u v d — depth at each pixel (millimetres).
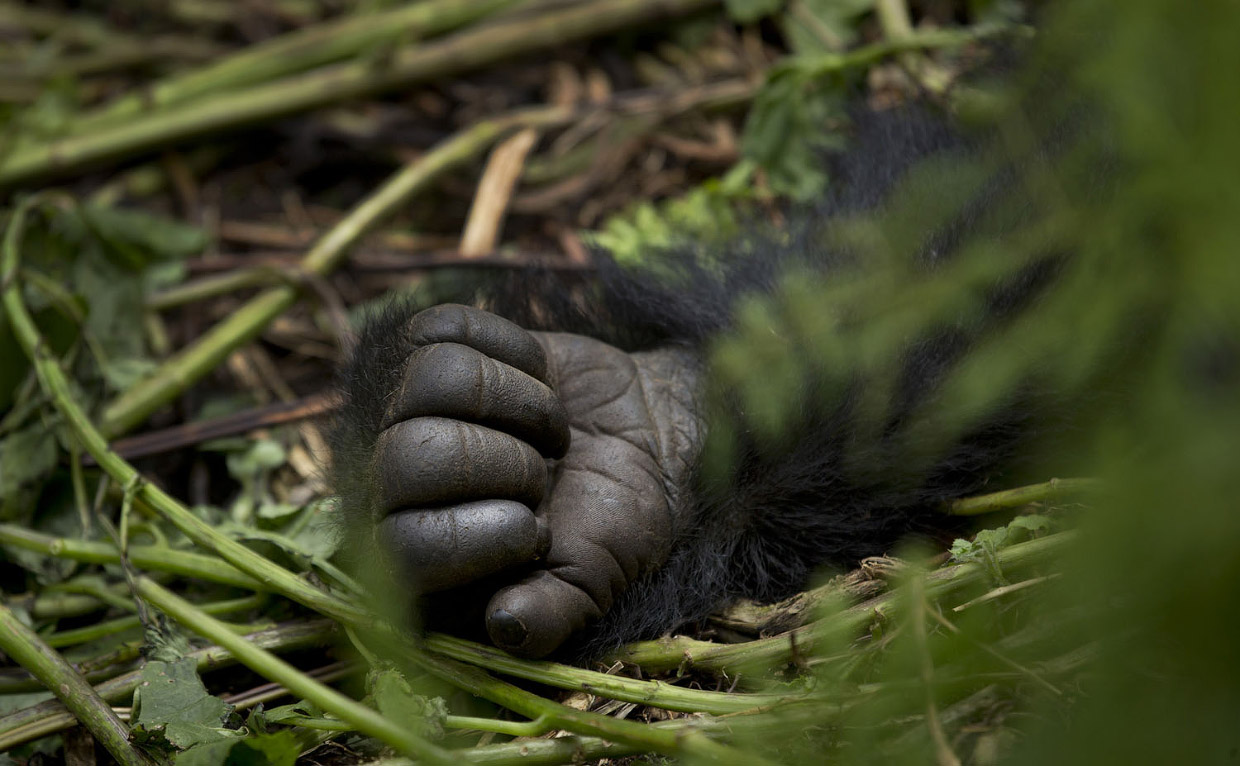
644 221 1951
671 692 1597
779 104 1988
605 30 2422
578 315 1764
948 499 1717
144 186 2326
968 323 1690
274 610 1715
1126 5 1463
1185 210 1459
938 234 1717
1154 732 1431
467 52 2387
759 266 1777
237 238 2209
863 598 1646
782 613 1665
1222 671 1414
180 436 1876
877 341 1702
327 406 1720
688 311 1742
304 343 2012
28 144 2275
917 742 1555
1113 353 1664
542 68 2490
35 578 1771
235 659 1666
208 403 1949
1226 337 1456
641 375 1699
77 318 1871
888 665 1590
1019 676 1563
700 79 2338
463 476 1572
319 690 1589
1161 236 1551
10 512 1797
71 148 2254
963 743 1551
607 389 1670
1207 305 1456
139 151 2303
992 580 1611
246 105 2330
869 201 1784
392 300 1710
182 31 2705
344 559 1679
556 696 1646
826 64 1974
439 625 1637
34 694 1706
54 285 1873
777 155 1987
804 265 1758
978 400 1686
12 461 1808
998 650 1575
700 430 1691
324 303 1987
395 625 1637
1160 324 1624
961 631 1570
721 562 1696
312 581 1687
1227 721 1414
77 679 1639
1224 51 1436
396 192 2061
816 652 1614
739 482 1704
